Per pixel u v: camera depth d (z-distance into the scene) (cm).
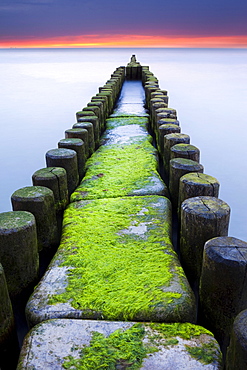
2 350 229
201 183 340
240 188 1466
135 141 683
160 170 618
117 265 281
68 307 237
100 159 575
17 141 1991
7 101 3103
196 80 4497
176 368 191
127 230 337
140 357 197
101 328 218
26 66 7181
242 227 1174
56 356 198
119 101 1256
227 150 1903
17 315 281
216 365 192
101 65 7100
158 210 378
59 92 3522
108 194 430
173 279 260
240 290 226
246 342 164
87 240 321
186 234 293
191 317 232
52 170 404
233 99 3244
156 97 926
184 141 508
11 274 270
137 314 228
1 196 1362
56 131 2200
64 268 280
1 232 259
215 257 227
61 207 405
